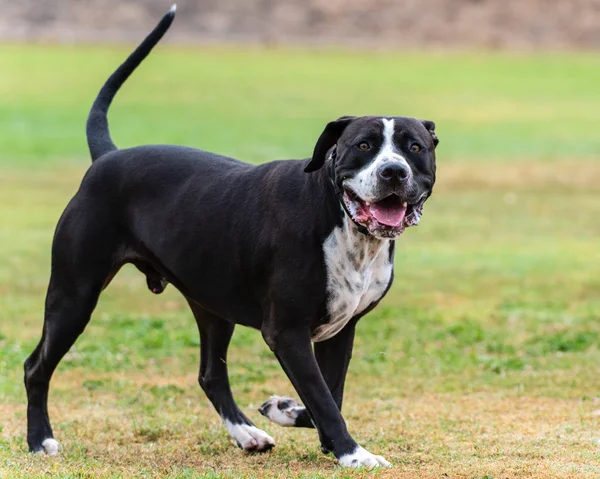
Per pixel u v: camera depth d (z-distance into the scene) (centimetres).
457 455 915
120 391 1196
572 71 6525
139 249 954
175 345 1412
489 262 2000
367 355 1355
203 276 916
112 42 7894
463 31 8531
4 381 1217
